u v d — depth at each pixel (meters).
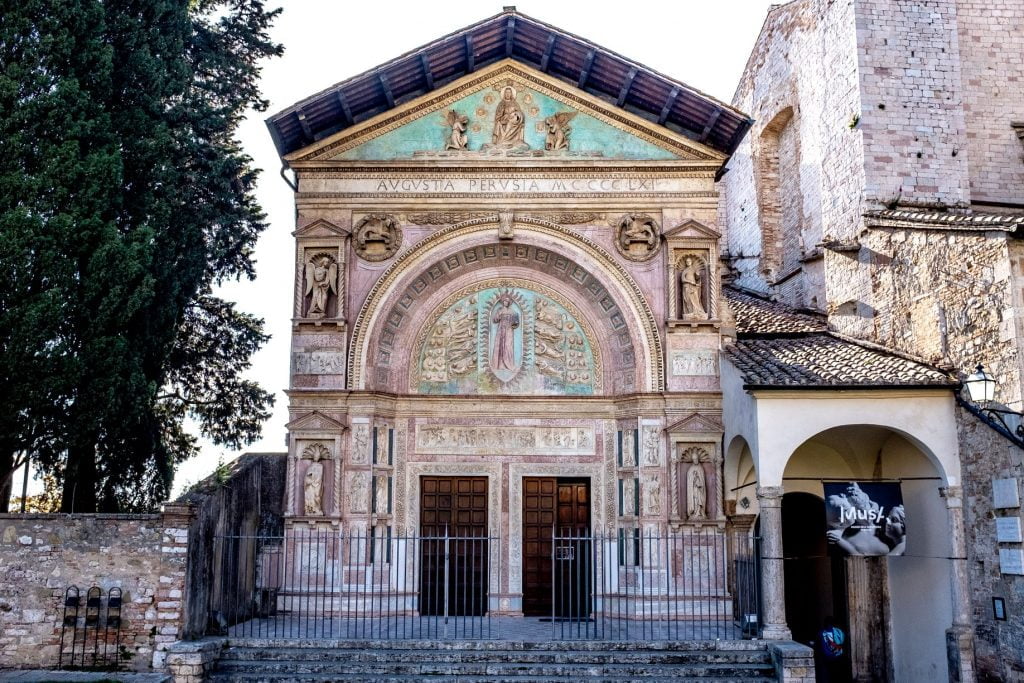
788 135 35.12
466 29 24.89
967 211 26.25
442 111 26.23
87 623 19.34
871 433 23.83
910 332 23.42
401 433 25.64
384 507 24.81
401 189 25.78
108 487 24.53
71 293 20.28
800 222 33.59
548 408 25.88
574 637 20.62
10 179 19.75
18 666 19.20
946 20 28.25
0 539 19.61
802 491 25.33
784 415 20.98
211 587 21.28
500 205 25.77
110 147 21.67
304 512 23.97
